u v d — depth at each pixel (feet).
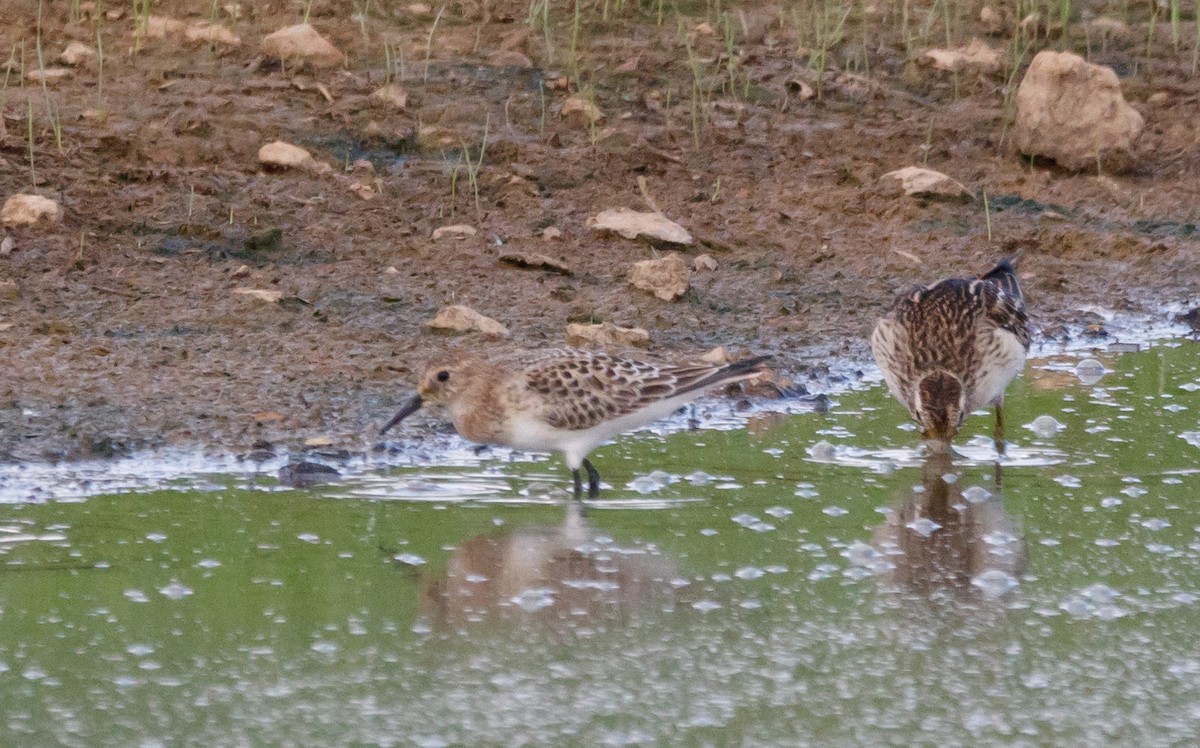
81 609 33.76
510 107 71.05
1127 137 71.26
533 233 61.98
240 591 34.94
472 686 30.96
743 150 70.18
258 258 58.03
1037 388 52.75
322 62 72.64
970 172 70.33
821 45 79.82
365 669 31.53
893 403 51.19
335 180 63.87
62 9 76.18
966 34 83.56
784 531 39.55
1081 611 34.91
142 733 28.81
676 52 78.54
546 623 33.83
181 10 77.30
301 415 46.21
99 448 43.09
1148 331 58.95
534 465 44.60
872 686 31.35
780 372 52.95
